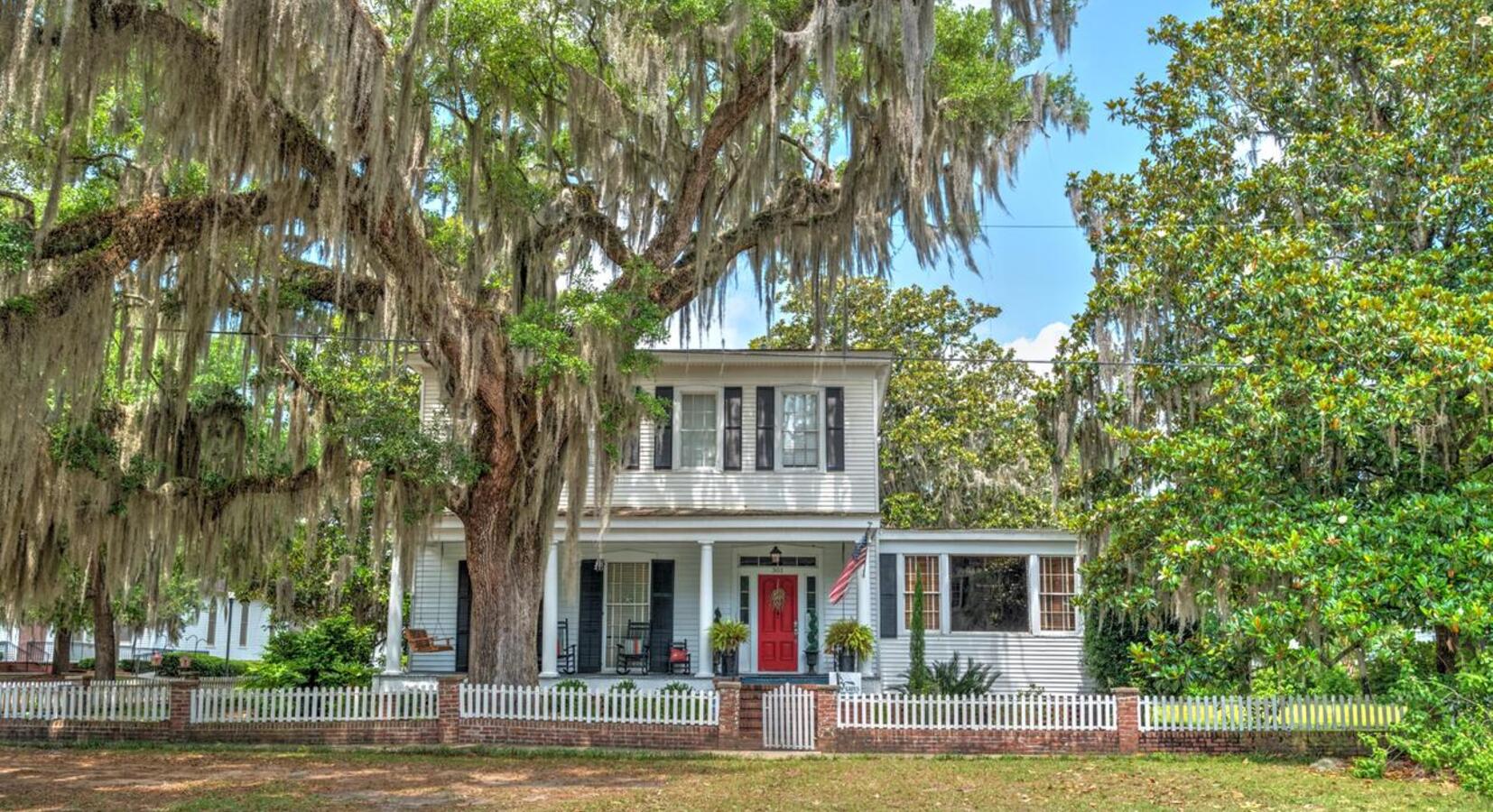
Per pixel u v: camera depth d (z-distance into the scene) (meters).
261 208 14.59
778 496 22.98
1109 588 17.03
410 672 23.06
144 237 14.18
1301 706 15.54
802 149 19.45
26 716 17.14
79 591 20.67
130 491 16.39
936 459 33.09
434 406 22.94
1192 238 16.75
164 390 16.31
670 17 16.09
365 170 14.62
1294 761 14.97
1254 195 17.19
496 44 15.44
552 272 17.39
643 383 23.34
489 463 17.25
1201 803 11.60
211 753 15.87
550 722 16.53
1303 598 13.89
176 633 29.55
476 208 16.11
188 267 15.23
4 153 13.61
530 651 17.45
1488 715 12.80
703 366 23.36
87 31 12.11
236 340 19.61
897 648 23.09
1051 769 14.27
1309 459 14.97
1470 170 14.67
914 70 15.39
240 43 12.49
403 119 13.61
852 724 16.09
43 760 15.15
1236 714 15.68
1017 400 35.06
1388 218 16.11
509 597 17.33
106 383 16.61
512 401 16.81
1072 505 20.59
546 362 15.10
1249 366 15.01
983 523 32.91
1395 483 14.62
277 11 12.43
